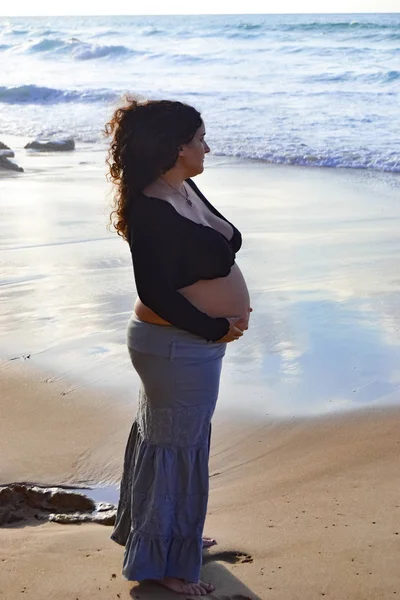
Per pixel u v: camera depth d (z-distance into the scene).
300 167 16.42
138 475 2.97
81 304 7.38
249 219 11.30
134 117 2.80
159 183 2.86
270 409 5.22
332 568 3.08
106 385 5.61
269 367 5.96
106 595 2.93
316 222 11.08
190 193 3.02
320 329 6.74
